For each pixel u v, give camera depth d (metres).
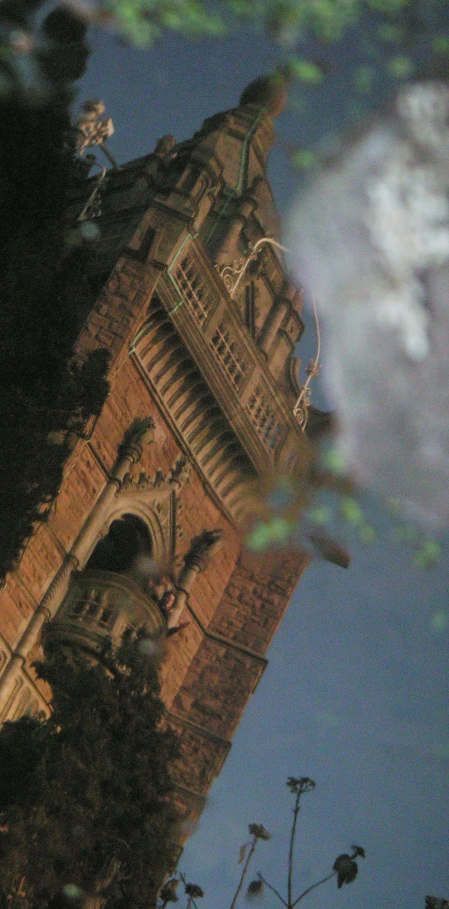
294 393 41.31
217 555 38.81
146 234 36.56
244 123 44.62
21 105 25.22
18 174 25.83
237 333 38.75
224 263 40.66
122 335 34.56
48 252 25.66
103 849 23.61
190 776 35.75
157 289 35.84
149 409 36.66
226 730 36.81
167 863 24.41
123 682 26.58
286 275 43.41
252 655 38.16
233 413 38.03
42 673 26.64
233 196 42.56
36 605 31.89
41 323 24.95
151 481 36.41
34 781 22.95
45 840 22.50
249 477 39.12
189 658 37.66
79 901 22.47
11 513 23.70
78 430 26.16
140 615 33.56
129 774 24.67
